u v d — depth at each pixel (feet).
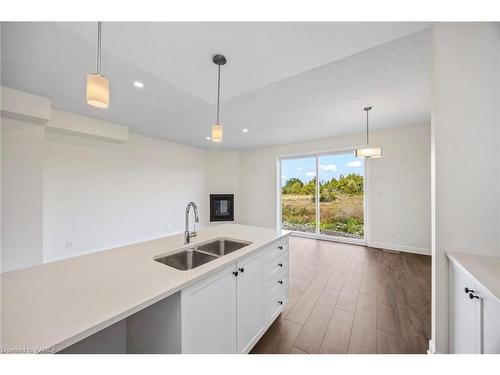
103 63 6.57
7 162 9.12
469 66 4.27
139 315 3.88
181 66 5.47
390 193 13.69
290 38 4.46
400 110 10.44
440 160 4.43
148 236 16.48
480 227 4.23
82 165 12.92
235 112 10.83
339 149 15.67
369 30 4.23
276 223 19.13
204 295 3.73
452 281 4.26
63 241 12.13
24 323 2.26
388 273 9.87
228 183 21.38
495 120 4.15
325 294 7.94
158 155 17.24
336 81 7.53
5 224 9.07
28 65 6.71
